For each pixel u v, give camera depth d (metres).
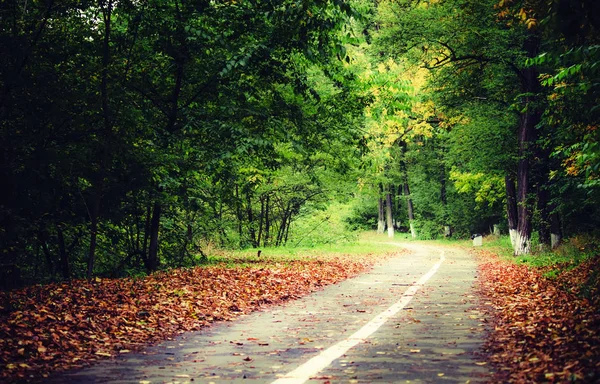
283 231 33.91
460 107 28.56
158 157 15.64
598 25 7.42
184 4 16.92
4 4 13.88
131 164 15.73
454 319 9.76
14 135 14.24
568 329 7.46
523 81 25.75
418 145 57.12
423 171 59.25
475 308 11.12
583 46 9.21
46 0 14.45
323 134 19.44
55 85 14.22
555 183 24.81
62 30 14.68
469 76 26.95
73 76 14.40
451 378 5.62
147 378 5.84
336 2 13.28
